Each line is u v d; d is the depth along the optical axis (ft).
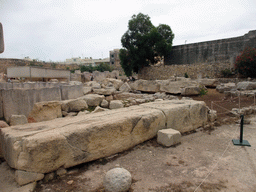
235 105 26.43
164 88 38.17
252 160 10.87
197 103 17.38
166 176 9.18
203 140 14.30
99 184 8.48
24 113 18.85
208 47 74.43
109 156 11.13
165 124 14.64
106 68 137.49
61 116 20.77
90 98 25.85
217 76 61.93
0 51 8.47
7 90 17.29
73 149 9.31
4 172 9.10
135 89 42.80
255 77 49.24
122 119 11.61
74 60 210.79
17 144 8.22
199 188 8.16
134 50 80.07
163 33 83.71
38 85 26.76
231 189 8.12
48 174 8.73
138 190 8.04
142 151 12.07
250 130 16.52
